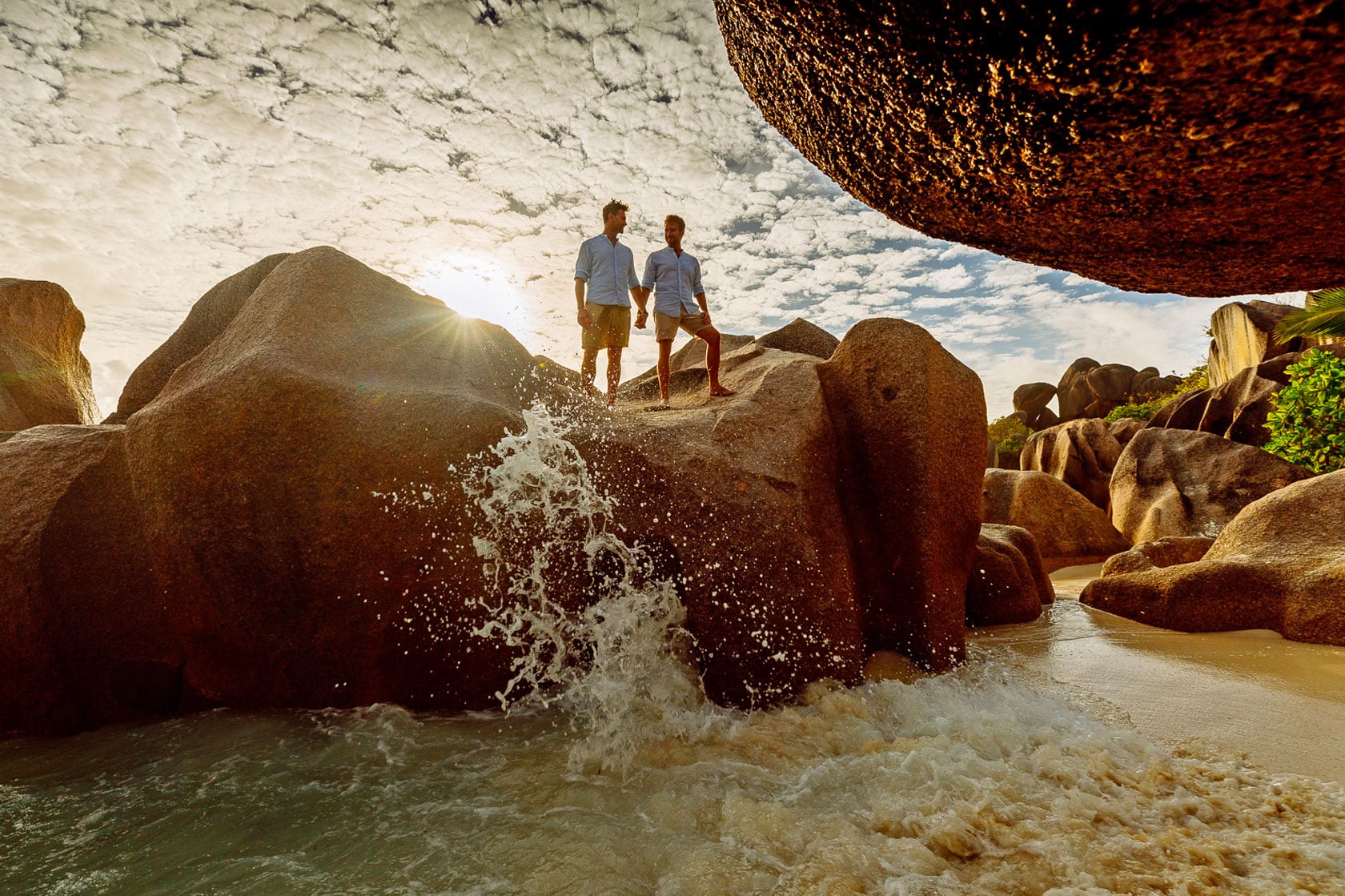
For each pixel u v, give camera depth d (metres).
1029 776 2.27
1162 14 1.42
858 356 4.16
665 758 2.62
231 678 3.37
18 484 3.35
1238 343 17.45
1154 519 9.80
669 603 3.29
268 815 2.27
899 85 2.02
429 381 3.66
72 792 2.51
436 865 1.93
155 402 3.86
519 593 3.26
